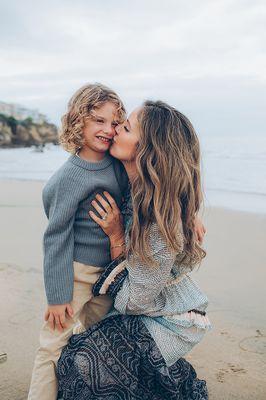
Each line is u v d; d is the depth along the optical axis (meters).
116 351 2.43
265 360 3.21
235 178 12.92
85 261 2.54
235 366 3.15
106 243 2.56
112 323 2.52
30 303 4.09
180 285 2.59
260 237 6.61
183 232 2.50
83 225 2.52
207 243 6.32
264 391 2.87
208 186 11.60
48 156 27.50
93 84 2.62
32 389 2.54
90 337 2.47
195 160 2.52
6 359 3.17
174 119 2.45
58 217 2.44
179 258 2.55
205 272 5.05
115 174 2.61
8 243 6.16
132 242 2.39
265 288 4.53
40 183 12.54
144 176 2.39
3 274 4.85
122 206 2.66
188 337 2.50
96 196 2.51
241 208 8.83
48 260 2.46
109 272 2.52
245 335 3.57
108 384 2.41
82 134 2.53
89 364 2.40
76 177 2.48
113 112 2.53
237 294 4.39
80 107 2.50
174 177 2.38
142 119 2.44
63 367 2.45
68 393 2.41
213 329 3.67
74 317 2.57
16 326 3.66
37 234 6.66
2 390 2.83
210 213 8.40
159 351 2.44
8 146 42.19
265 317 3.88
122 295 2.45
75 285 2.56
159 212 2.35
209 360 3.23
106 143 2.53
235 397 2.81
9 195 10.34
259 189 11.06
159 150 2.38
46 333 2.59
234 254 5.75
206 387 2.90
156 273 2.39
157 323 2.50
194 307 2.55
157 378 2.44
